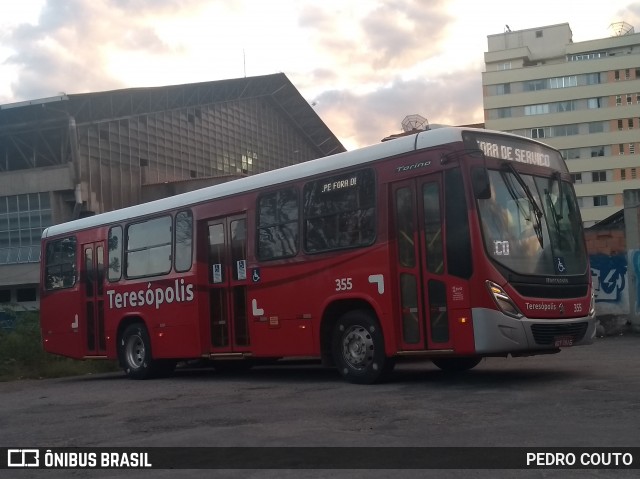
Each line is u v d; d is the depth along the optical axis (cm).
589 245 1797
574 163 8238
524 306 913
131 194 4966
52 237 1675
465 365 1191
